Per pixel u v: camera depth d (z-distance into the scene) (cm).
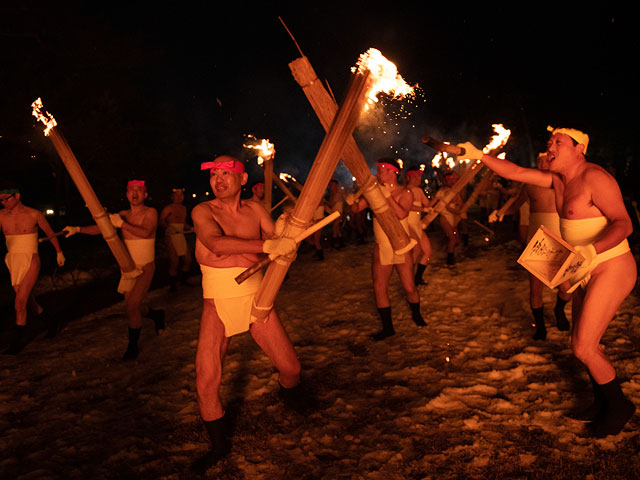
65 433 378
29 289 589
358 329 600
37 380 488
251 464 324
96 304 823
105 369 509
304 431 361
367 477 306
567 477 295
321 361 498
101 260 1215
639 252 925
